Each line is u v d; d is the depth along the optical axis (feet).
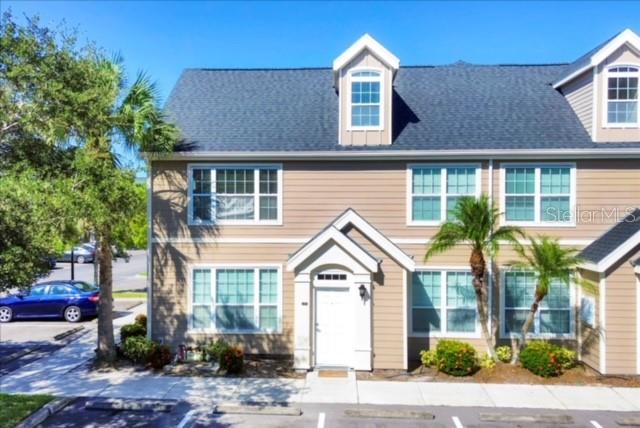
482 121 52.24
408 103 55.47
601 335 43.45
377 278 45.11
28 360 47.85
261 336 49.80
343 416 34.40
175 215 50.67
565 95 55.21
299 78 61.05
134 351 46.29
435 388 40.24
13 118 41.01
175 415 34.40
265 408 35.17
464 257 49.14
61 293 67.36
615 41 47.88
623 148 47.39
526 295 49.08
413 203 49.88
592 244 47.80
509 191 49.29
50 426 32.50
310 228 50.31
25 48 39.91
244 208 50.80
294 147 49.88
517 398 37.99
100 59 44.75
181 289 50.47
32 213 33.17
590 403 36.94
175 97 57.41
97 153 42.11
